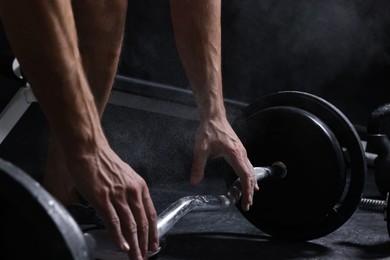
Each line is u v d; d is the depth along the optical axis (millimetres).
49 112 744
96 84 1106
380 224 1576
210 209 1029
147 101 2082
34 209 473
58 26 721
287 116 1339
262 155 1370
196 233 1414
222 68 2592
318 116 1360
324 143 1304
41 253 484
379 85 3045
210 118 1137
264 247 1305
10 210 483
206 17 1146
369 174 2678
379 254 1273
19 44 724
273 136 1354
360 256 1253
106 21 1071
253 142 1381
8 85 1789
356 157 1325
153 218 777
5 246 501
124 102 2037
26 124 1853
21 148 1849
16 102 1719
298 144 1323
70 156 747
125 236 738
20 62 740
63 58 726
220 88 1173
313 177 1316
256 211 1388
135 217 751
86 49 1078
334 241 1385
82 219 1016
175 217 870
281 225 1367
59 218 477
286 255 1242
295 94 1380
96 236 727
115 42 1096
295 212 1344
